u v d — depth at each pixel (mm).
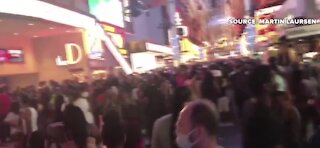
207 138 3244
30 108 10180
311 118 6438
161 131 4992
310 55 20859
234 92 13172
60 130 5453
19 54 28984
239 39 56375
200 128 3236
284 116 5812
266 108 4277
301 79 7816
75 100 9766
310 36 19875
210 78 9492
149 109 10695
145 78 17953
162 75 19828
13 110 13531
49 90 12969
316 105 6477
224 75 16688
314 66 12836
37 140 6648
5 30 24438
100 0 43719
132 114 7273
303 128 6391
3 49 26781
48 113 9195
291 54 16766
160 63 60250
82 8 37906
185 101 5008
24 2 18656
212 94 8992
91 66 31891
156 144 5016
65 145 5438
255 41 41969
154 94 10781
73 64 31500
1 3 16750
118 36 48031
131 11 49125
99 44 34219
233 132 13523
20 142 8516
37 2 20141
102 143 6008
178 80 15820
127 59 46688
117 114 5777
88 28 30375
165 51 62312
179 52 56156
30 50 30859
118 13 48969
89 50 31766
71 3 33906
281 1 21938
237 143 12164
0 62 26281
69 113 5449
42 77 31766
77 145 5406
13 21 20859
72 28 29172
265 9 23406
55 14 22797
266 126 4172
